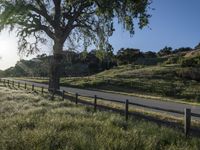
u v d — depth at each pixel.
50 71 38.81
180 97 49.81
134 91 55.81
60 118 13.70
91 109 20.17
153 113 19.64
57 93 30.83
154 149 9.50
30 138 9.90
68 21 37.28
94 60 116.69
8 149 9.25
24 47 37.75
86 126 12.10
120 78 69.81
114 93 44.00
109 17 34.91
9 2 34.25
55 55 37.97
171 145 10.01
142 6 33.81
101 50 37.72
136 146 9.56
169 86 58.19
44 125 12.12
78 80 68.38
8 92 34.00
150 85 59.16
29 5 34.53
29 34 37.31
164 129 12.49
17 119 13.64
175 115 19.92
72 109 17.84
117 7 34.09
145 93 53.94
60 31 37.28
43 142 9.55
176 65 84.88
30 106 20.41
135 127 12.70
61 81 68.62
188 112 12.26
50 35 37.47
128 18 34.69
